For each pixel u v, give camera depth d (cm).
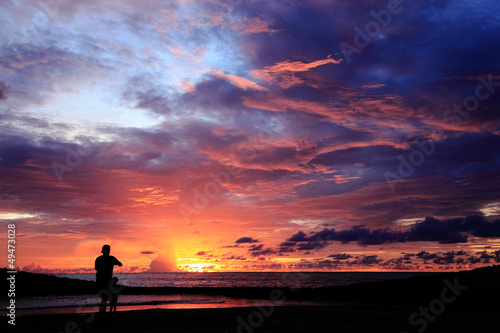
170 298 2658
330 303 2142
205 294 3044
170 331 963
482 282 1897
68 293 2577
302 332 967
